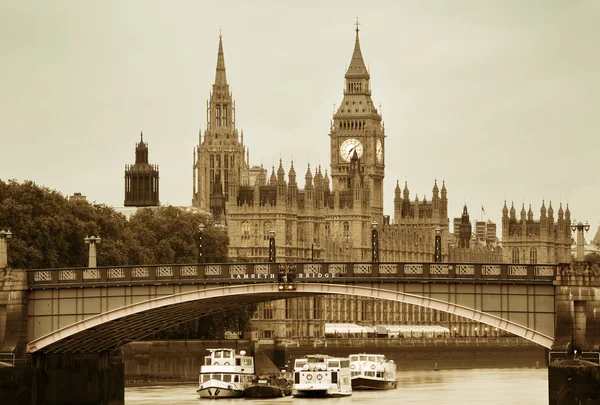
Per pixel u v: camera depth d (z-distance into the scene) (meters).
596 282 183.12
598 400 179.38
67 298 197.25
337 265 190.38
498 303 187.00
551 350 183.25
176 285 193.62
